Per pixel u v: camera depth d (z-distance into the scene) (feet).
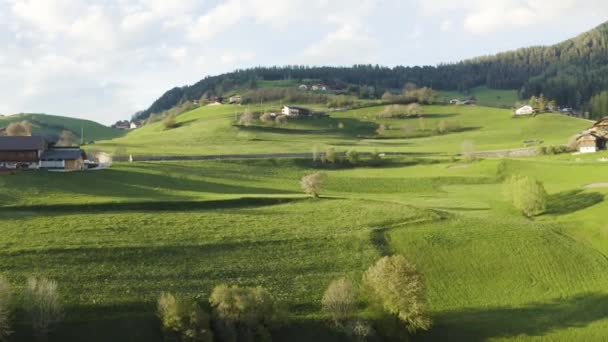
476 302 250.37
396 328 218.38
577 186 414.62
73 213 320.29
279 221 323.78
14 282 225.56
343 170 564.30
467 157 573.74
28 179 393.70
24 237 270.26
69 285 228.02
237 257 268.62
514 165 526.16
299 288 247.09
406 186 482.69
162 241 276.00
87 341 199.31
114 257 254.47
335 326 220.43
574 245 305.53
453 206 390.21
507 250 295.28
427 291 257.34
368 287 230.89
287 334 215.51
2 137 447.83
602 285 266.16
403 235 309.01
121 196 372.38
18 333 197.36
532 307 247.70
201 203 351.67
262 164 561.43
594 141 591.37
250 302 207.72
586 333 227.40
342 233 305.12
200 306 219.61
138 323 209.26
